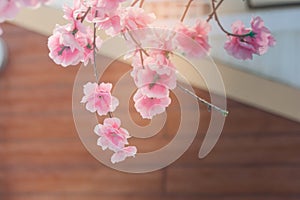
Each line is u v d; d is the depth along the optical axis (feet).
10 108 5.76
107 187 5.58
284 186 5.23
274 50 5.03
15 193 5.80
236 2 4.06
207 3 3.32
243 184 5.30
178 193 5.41
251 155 5.26
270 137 5.22
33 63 5.65
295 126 5.17
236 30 2.53
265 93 5.15
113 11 2.32
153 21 2.39
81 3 2.36
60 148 5.67
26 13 5.47
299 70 5.05
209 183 5.35
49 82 5.65
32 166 5.75
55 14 5.39
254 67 5.11
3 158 5.81
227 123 5.26
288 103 5.13
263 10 4.76
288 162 5.21
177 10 2.87
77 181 5.65
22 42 5.63
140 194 5.51
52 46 2.39
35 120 5.71
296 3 4.79
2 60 5.65
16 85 5.72
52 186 5.71
